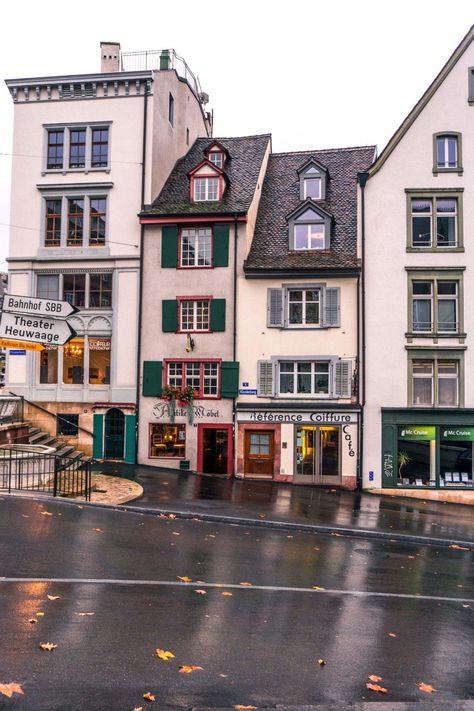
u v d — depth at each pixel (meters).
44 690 5.93
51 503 15.81
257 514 17.58
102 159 26.89
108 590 9.34
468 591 11.45
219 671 6.78
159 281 26.03
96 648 7.05
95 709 5.66
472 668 7.51
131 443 25.77
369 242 24.59
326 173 27.28
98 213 26.89
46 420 26.52
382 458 24.08
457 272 24.19
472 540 16.50
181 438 25.59
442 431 23.98
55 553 11.16
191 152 30.75
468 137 24.47
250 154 29.03
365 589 10.94
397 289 24.36
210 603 9.21
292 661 7.26
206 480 23.47
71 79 26.56
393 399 24.14
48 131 27.17
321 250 25.30
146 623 8.05
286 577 11.29
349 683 6.78
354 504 21.08
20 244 27.00
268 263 25.05
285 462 24.61
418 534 16.80
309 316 25.14
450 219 24.66
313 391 24.94
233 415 25.08
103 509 16.12
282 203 27.72
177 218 25.62
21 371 26.77
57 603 8.48
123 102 26.66
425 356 24.16
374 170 24.73
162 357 25.81
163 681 6.39
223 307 25.39
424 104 24.67
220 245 25.55
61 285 26.81
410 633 8.64
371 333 24.36
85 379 26.45
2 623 7.54
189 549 12.73
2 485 17.38
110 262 26.48
